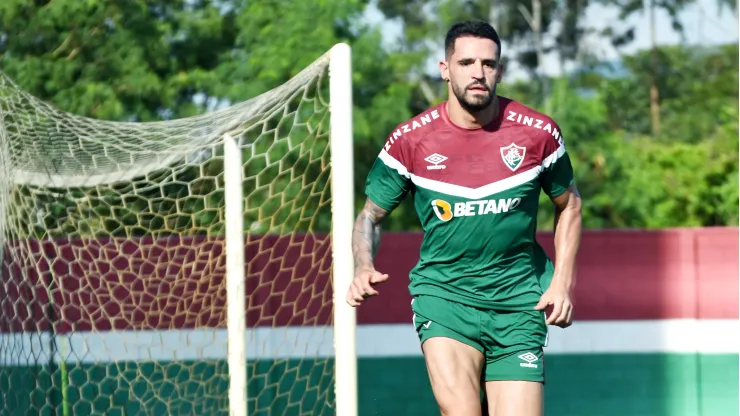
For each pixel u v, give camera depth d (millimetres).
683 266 27172
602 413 26922
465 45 13047
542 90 86250
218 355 25609
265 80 49875
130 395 25500
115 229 25641
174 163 23578
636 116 89500
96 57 53375
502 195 13367
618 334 27016
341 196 19297
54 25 52781
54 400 25359
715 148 61719
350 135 19266
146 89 52750
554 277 13844
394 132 13867
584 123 61719
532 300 13891
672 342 26984
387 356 26656
